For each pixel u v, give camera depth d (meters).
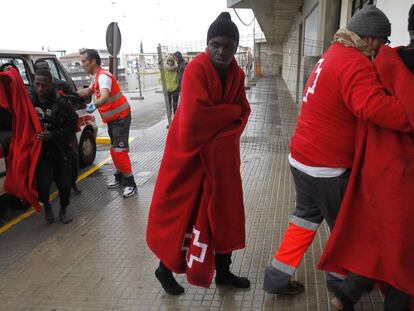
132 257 3.45
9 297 2.97
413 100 1.84
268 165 5.87
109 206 4.70
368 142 2.04
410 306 2.22
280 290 2.64
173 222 2.53
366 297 2.65
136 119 11.51
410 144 1.96
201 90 2.24
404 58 1.97
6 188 4.11
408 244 1.98
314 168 2.27
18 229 4.23
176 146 2.42
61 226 4.23
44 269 3.35
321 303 2.64
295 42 13.57
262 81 18.25
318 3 7.53
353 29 2.13
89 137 6.58
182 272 2.63
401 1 3.33
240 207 2.56
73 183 5.10
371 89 1.92
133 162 6.63
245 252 3.37
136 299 2.84
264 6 12.04
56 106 4.03
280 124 8.84
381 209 2.02
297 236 2.54
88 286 3.04
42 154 4.08
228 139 2.39
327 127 2.19
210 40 2.24
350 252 2.20
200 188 2.44
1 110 4.97
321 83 2.18
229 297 2.78
